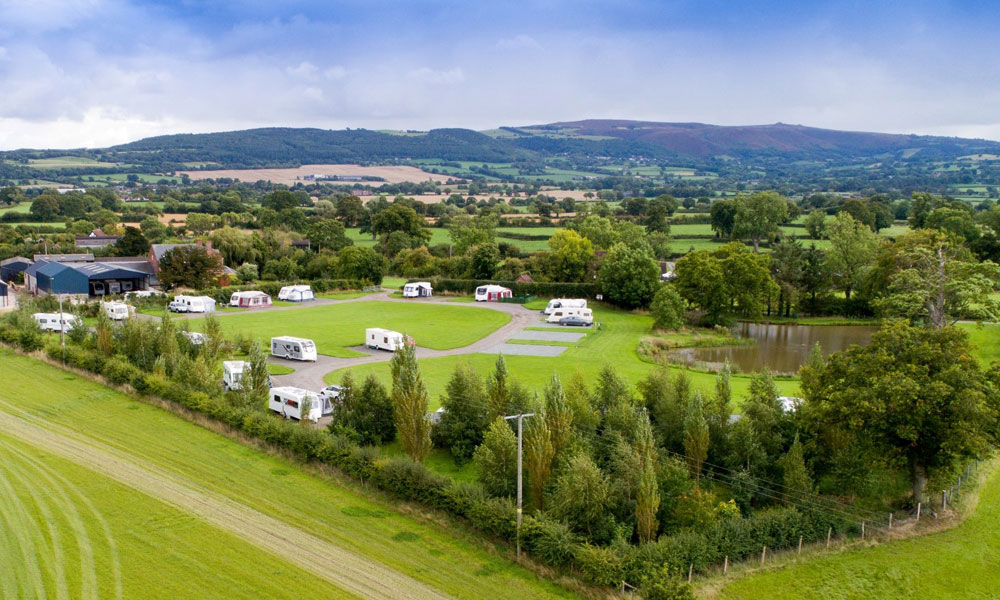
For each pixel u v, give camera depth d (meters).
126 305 90.31
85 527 31.08
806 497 35.34
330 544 30.83
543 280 128.50
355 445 39.12
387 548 30.75
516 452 35.09
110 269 114.56
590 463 32.19
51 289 106.62
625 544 29.11
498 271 134.00
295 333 84.19
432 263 147.62
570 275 127.44
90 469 37.84
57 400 50.44
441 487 34.34
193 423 46.31
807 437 39.84
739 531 30.91
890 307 75.50
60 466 38.00
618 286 111.38
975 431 33.22
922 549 32.69
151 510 33.19
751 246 179.38
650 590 25.56
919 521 35.59
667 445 40.53
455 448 41.28
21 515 31.86
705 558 29.55
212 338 60.75
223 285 121.19
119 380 53.62
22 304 83.75
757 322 104.44
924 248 77.31
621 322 100.38
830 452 38.69
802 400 46.56
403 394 39.09
